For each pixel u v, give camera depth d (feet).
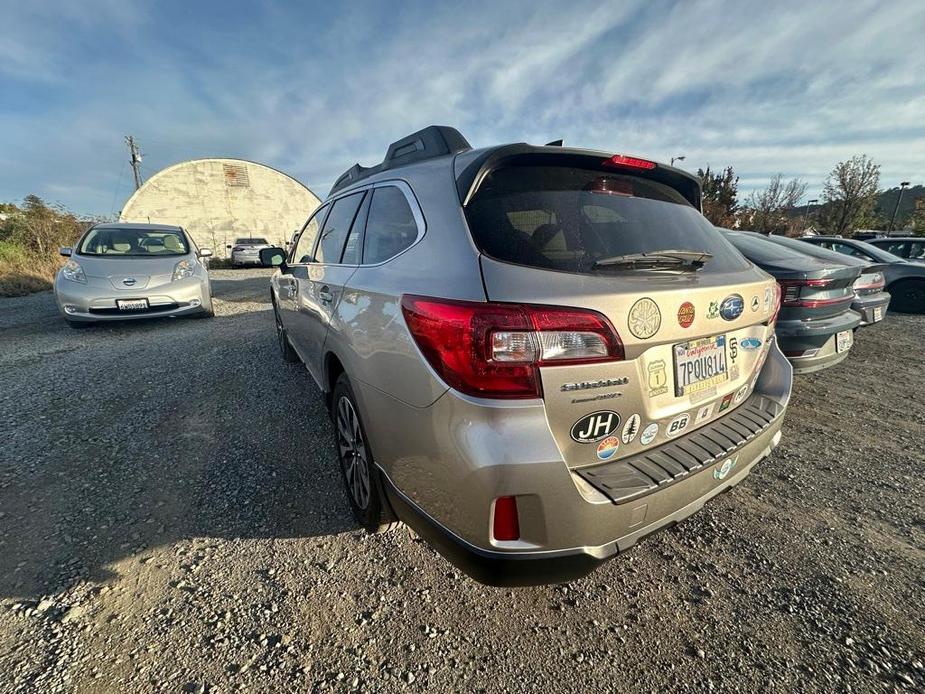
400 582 6.54
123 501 8.21
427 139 7.19
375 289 6.30
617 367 4.86
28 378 14.66
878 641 5.67
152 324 23.77
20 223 48.34
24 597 6.11
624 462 5.27
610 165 6.45
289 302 12.70
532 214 5.49
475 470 4.49
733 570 6.84
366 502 7.11
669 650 5.57
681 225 6.77
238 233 98.78
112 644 5.49
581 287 4.76
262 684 5.06
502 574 4.68
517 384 4.51
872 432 11.35
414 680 5.16
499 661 5.41
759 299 6.59
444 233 5.54
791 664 5.39
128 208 87.97
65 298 20.70
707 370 6.05
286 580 6.53
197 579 6.51
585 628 5.87
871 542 7.42
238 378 14.69
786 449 10.50
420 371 5.06
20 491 8.44
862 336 22.08
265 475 9.11
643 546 7.36
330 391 8.80
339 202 10.17
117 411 12.06
